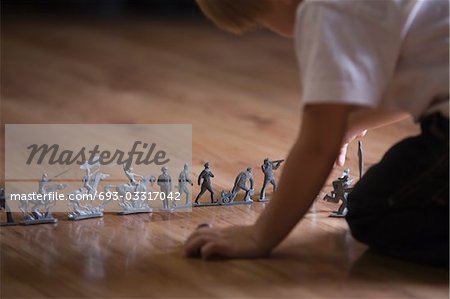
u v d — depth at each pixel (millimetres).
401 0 1664
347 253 1847
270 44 4199
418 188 1735
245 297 1641
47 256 1842
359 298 1639
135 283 1705
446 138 1689
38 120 2941
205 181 2113
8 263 1805
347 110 1648
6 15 4762
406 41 1677
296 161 1683
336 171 2361
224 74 3641
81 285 1700
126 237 1940
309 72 1631
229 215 2072
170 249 1871
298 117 3014
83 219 2051
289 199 1718
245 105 3164
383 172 1791
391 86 1696
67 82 3500
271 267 1769
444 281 1715
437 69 1677
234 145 2656
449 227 1727
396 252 1803
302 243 1896
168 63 3814
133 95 3307
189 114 3025
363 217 1832
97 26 4531
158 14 4812
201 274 1738
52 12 4852
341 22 1632
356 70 1611
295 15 1806
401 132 2781
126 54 3965
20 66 3752
